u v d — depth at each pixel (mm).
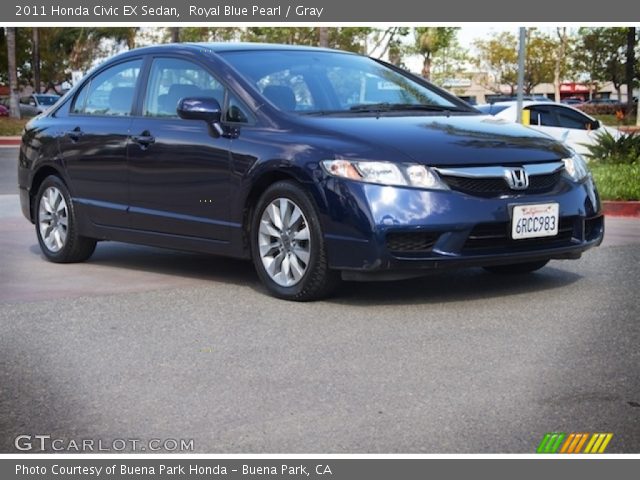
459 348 4668
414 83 6930
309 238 5648
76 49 58344
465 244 5477
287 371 4352
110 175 6961
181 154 6406
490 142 5715
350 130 5715
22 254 8039
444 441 3453
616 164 13523
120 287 6453
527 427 3562
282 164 5746
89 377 4332
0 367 4523
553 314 5344
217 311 5617
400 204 5367
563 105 16266
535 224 5617
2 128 33938
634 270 6633
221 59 6543
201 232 6359
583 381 4090
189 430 3631
